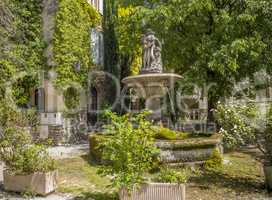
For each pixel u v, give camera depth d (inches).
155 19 617.3
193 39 619.8
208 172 373.4
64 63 637.9
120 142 252.2
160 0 684.1
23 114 356.2
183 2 588.1
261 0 566.6
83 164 407.5
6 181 289.1
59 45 632.4
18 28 593.3
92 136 455.8
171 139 401.4
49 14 634.8
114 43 857.5
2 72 555.8
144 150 255.0
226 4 608.7
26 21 608.7
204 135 457.7
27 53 601.3
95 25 812.6
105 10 854.5
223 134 340.2
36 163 286.2
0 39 559.5
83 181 330.3
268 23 577.9
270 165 318.0
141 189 245.3
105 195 283.4
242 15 557.0
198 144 388.8
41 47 623.2
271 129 319.0
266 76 639.8
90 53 745.0
